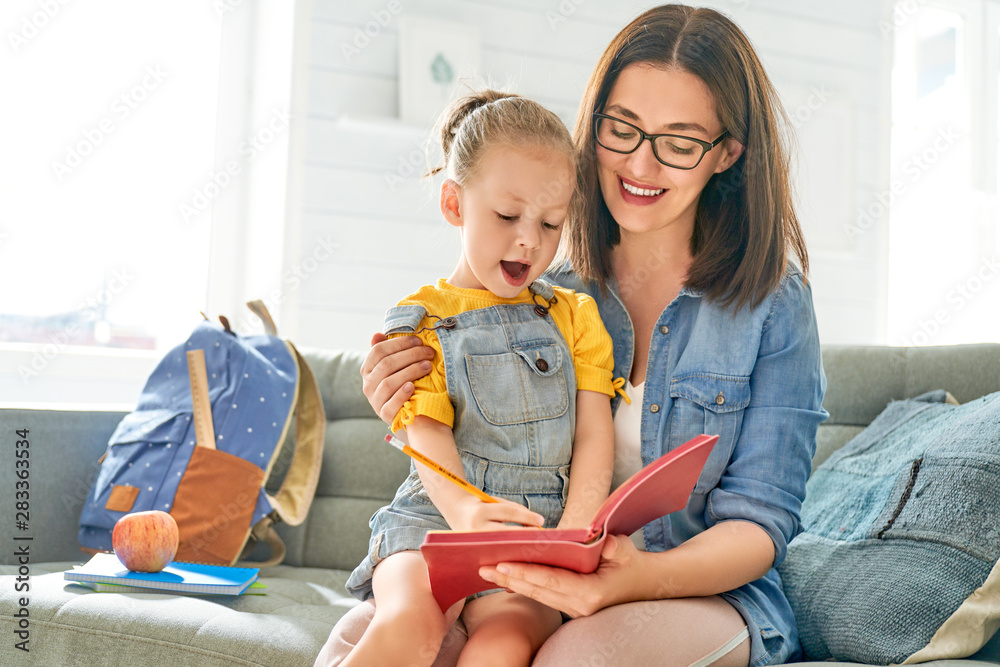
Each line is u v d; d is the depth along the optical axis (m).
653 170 1.08
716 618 0.90
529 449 1.00
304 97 2.62
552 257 1.05
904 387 1.50
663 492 0.84
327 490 1.72
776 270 1.10
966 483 1.02
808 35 3.22
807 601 1.10
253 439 1.61
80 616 1.18
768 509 1.01
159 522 1.35
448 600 0.87
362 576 0.99
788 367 1.08
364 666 0.83
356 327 2.70
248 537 1.58
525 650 0.86
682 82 1.07
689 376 1.09
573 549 0.77
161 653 1.12
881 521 1.10
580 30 3.00
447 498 0.92
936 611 0.95
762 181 1.10
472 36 2.84
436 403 0.98
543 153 1.00
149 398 1.68
